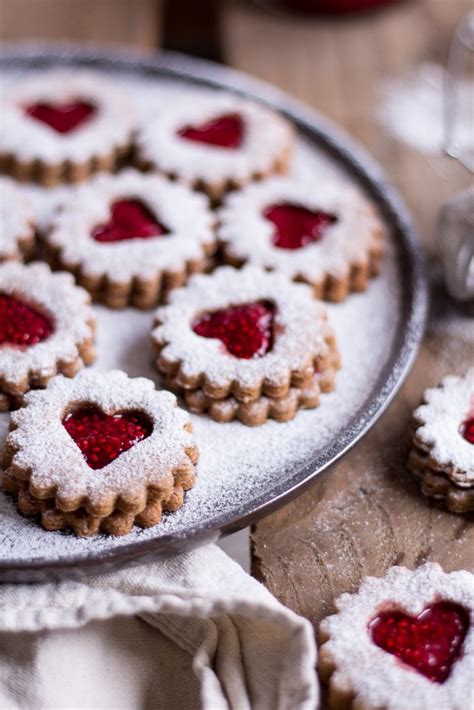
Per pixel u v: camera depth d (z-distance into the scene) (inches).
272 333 24.5
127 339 25.1
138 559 22.5
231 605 21.8
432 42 30.9
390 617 22.1
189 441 23.0
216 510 22.9
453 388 24.1
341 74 30.2
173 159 27.3
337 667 21.6
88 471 22.6
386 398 24.0
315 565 22.9
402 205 27.0
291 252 25.9
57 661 22.1
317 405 24.2
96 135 27.6
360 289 25.9
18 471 22.6
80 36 31.3
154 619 22.4
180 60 30.2
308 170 28.0
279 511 23.5
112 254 25.5
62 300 24.7
